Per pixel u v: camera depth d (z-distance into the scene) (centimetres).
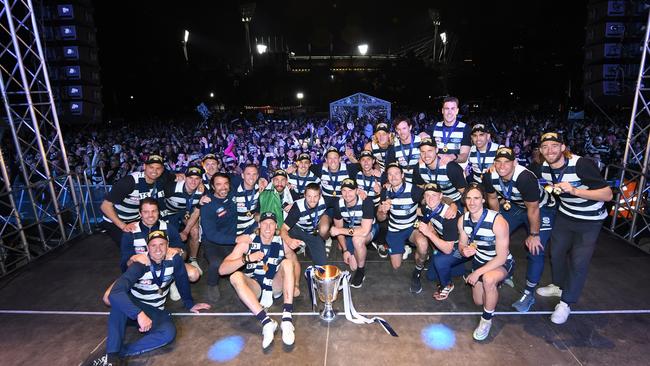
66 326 439
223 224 512
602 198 389
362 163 532
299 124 2914
